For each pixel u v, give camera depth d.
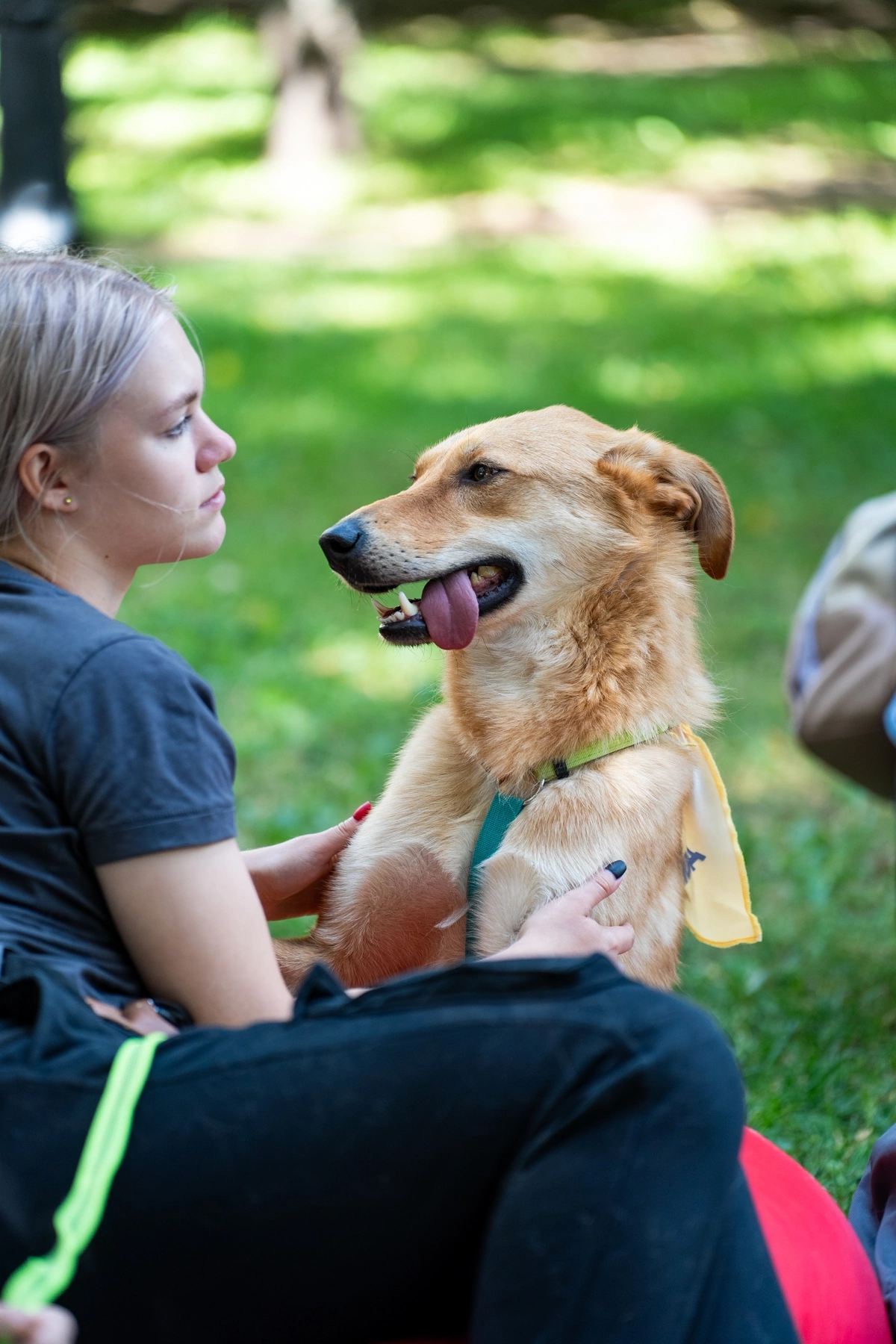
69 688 2.80
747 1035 5.95
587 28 39.19
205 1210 2.50
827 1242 3.26
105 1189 2.47
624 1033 2.55
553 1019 2.57
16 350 2.96
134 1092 2.53
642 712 4.26
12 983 2.70
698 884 4.24
